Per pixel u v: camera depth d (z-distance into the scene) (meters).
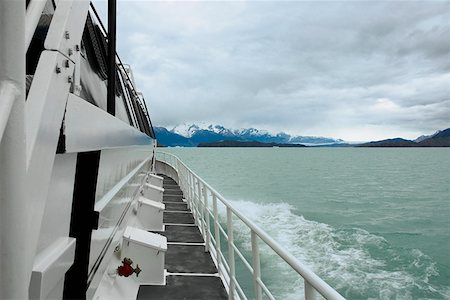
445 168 68.12
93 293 2.06
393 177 49.34
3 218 0.71
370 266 9.94
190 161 87.50
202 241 5.83
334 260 10.02
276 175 50.03
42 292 1.12
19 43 0.70
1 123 0.65
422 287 9.19
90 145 1.66
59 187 1.41
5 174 0.70
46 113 1.11
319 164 79.94
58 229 1.41
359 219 20.80
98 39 2.71
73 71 1.48
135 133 4.32
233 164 76.19
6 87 0.69
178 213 8.02
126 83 5.43
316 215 21.23
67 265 1.48
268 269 7.93
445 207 25.19
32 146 0.98
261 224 15.09
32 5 1.06
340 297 1.27
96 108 1.78
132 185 4.35
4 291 0.73
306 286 1.57
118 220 2.99
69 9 1.41
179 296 3.76
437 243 15.51
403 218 21.28
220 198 3.84
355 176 50.00
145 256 3.96
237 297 3.44
